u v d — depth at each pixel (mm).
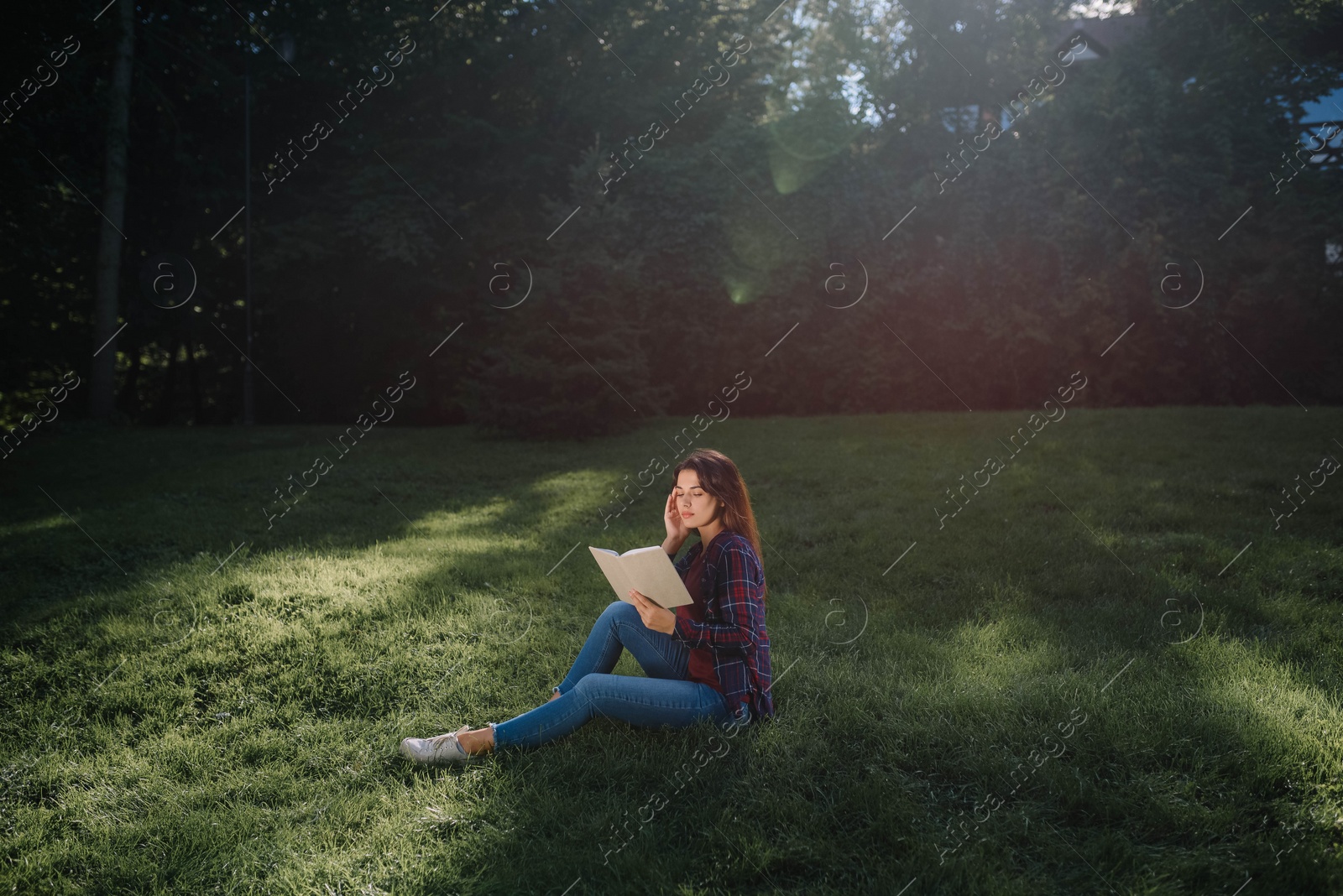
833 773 2939
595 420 12125
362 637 4379
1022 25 16922
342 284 18359
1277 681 3549
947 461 9031
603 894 2348
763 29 18938
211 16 16875
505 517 7484
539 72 17703
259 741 3342
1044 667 3820
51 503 8398
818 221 15938
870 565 5625
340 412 20266
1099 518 6449
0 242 14812
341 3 16812
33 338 17844
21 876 2490
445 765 3082
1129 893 2281
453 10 17688
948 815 2707
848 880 2387
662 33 18344
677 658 3158
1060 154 15273
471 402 12609
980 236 15570
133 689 3811
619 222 14094
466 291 18406
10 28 11891
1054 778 2826
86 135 15875
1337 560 5172
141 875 2506
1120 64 15594
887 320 15859
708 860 2486
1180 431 9883
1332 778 2773
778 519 6848
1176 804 2664
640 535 6559
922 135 16672
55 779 3096
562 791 2854
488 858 2512
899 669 3854
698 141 18266
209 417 23641
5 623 4719
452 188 18016
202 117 18250
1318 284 14219
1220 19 16375
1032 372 15391
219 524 7281
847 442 10680
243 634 4383
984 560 5566
